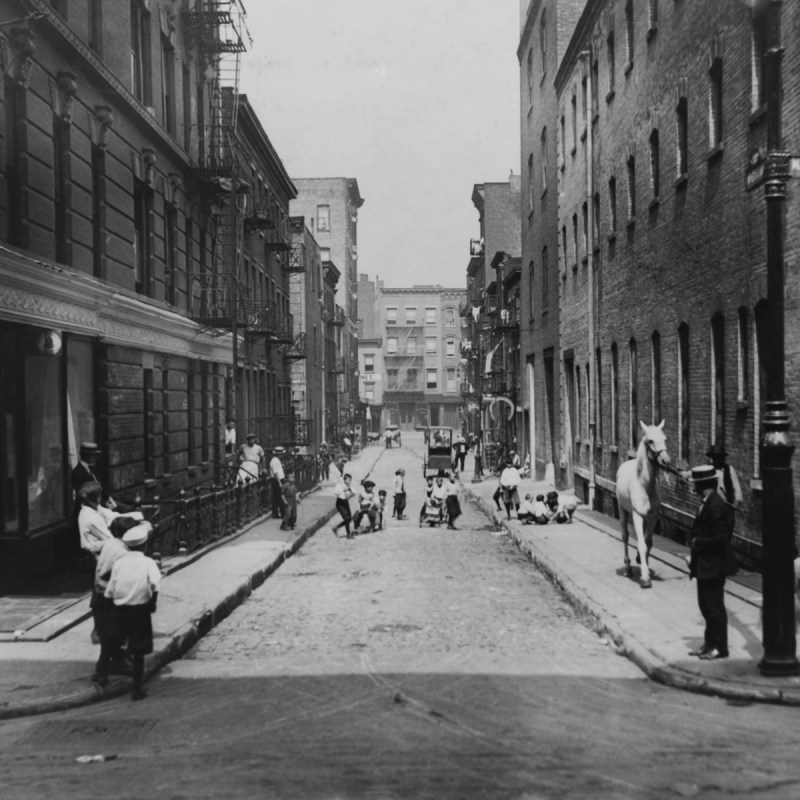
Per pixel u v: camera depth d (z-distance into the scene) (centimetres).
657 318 1961
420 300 11569
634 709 794
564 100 3198
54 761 668
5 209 1301
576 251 3002
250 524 2319
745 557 1438
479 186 6769
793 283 1238
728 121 1488
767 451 862
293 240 5128
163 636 1061
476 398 6297
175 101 2295
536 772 630
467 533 2469
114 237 1770
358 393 9875
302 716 782
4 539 1298
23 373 1325
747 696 822
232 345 2753
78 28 1616
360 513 2502
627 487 1433
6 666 920
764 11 1276
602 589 1360
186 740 717
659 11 1923
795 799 578
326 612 1322
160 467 2067
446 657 1016
